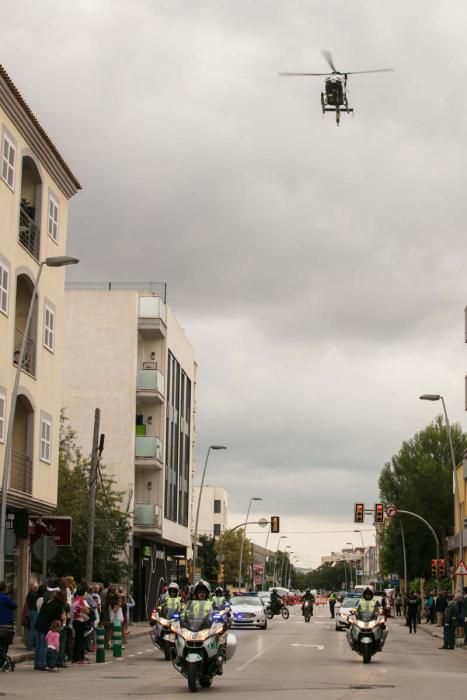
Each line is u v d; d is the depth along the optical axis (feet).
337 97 102.32
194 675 61.98
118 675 74.54
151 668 81.71
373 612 93.35
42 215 120.78
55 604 77.92
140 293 198.08
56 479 127.34
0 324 105.81
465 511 235.20
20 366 95.86
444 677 78.69
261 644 124.77
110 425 181.68
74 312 185.26
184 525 228.22
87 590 94.38
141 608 194.80
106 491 161.48
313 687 66.33
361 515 216.54
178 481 218.18
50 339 125.59
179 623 65.36
